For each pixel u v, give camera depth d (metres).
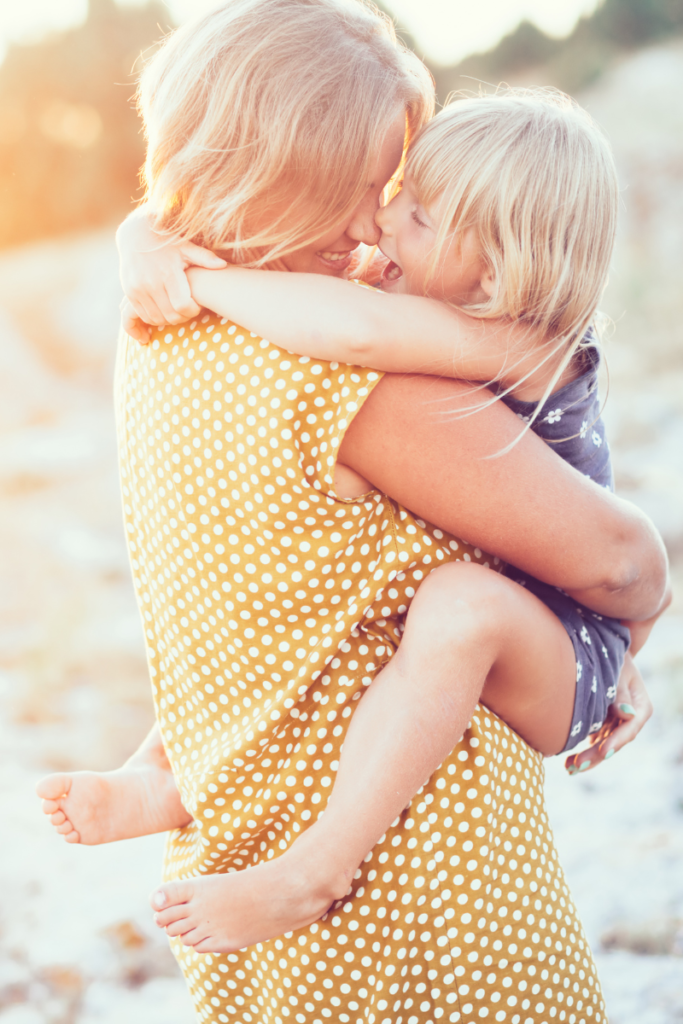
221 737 1.32
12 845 3.43
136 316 1.25
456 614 1.20
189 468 1.21
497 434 1.19
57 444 10.23
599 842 3.00
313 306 1.13
